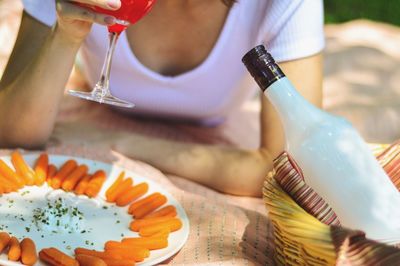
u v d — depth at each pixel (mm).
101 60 1109
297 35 1035
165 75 1130
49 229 756
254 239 817
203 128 1266
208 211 867
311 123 726
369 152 727
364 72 1625
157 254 747
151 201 845
